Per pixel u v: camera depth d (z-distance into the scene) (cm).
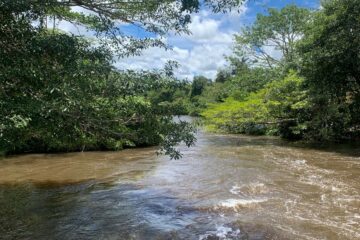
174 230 705
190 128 602
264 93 2506
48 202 910
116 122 564
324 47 1856
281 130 2508
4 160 1565
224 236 672
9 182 1144
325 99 2067
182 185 1089
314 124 2116
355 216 781
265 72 3391
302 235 674
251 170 1311
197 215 798
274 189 1022
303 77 2184
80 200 929
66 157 1659
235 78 3566
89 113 504
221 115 2556
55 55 479
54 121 477
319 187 1038
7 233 698
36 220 774
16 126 471
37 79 459
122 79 534
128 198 945
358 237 663
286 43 3478
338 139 2197
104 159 1606
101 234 691
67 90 460
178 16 630
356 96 2094
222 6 596
